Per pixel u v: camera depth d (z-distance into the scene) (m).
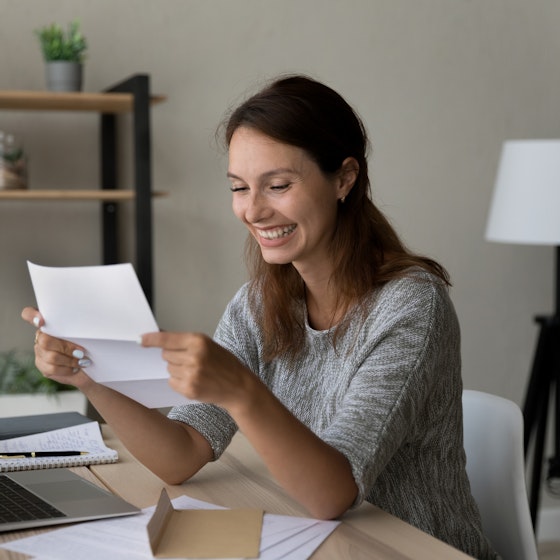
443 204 3.67
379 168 3.59
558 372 3.35
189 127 3.37
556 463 3.44
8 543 1.13
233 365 1.16
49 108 3.08
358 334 1.47
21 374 2.93
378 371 1.35
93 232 3.30
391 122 3.59
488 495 1.66
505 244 3.76
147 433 1.43
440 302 1.44
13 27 3.16
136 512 1.25
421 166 3.63
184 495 1.38
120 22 3.27
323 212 1.46
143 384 1.30
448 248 3.69
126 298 1.16
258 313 1.66
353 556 1.11
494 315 3.77
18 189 2.93
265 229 1.46
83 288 1.19
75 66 2.95
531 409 3.35
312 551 1.12
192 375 1.13
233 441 1.75
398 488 1.45
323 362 1.55
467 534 1.49
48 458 1.54
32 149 3.22
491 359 3.78
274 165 1.41
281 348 1.59
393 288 1.46
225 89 3.39
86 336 1.25
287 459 1.19
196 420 1.52
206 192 3.40
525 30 3.73
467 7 3.65
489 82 3.70
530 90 3.75
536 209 3.20
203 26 3.36
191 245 3.40
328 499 1.21
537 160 3.21
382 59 3.56
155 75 3.31
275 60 3.44
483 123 3.70
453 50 3.65
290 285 1.60
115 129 3.27
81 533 1.17
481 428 1.68
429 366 1.38
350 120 1.50
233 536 1.16
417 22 3.60
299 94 1.43
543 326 3.36
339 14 3.51
